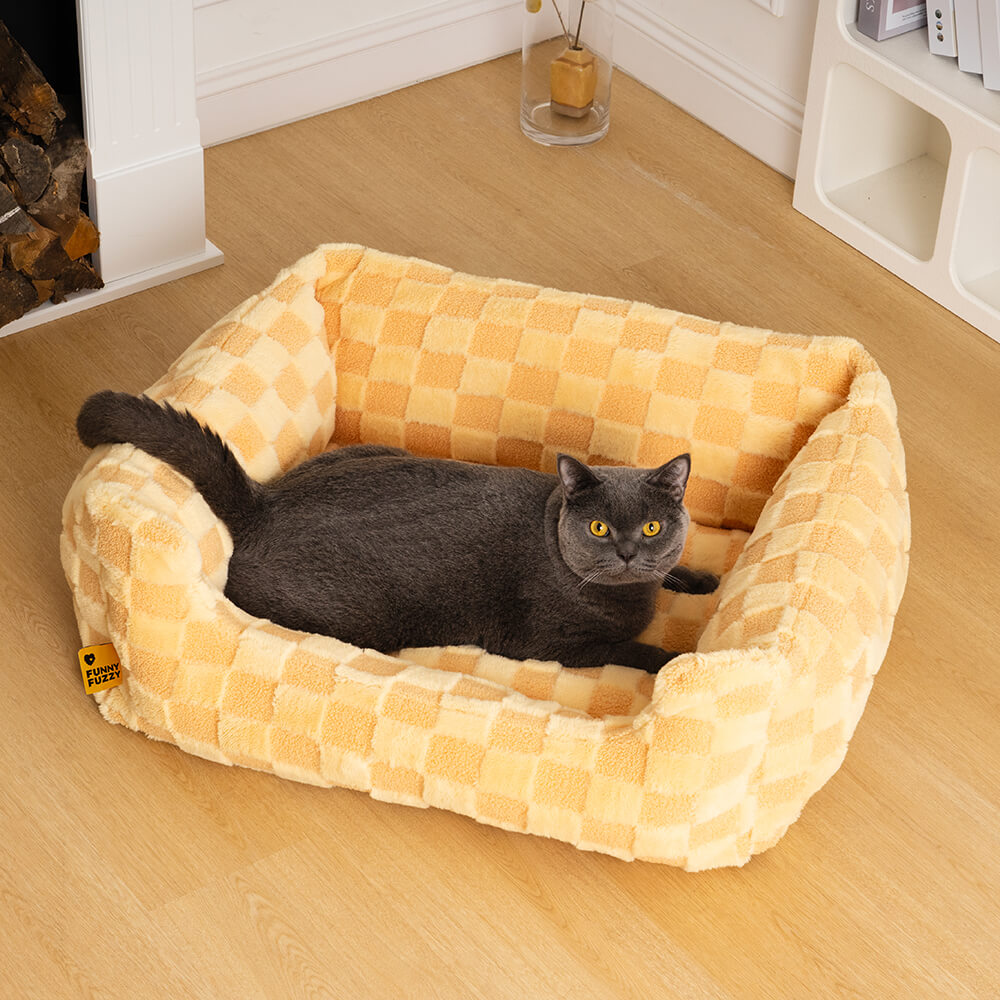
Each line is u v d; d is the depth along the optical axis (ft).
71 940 5.53
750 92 10.26
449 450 7.42
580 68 10.11
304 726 5.74
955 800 6.27
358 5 10.28
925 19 8.99
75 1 7.64
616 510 5.97
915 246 9.37
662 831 5.50
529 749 5.54
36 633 6.70
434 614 6.30
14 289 8.16
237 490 6.22
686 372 7.02
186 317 8.68
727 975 5.52
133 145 8.21
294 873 5.80
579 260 9.43
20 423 7.82
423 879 5.80
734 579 6.22
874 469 6.45
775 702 5.52
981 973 5.59
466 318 7.24
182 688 5.89
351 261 7.43
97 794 6.05
